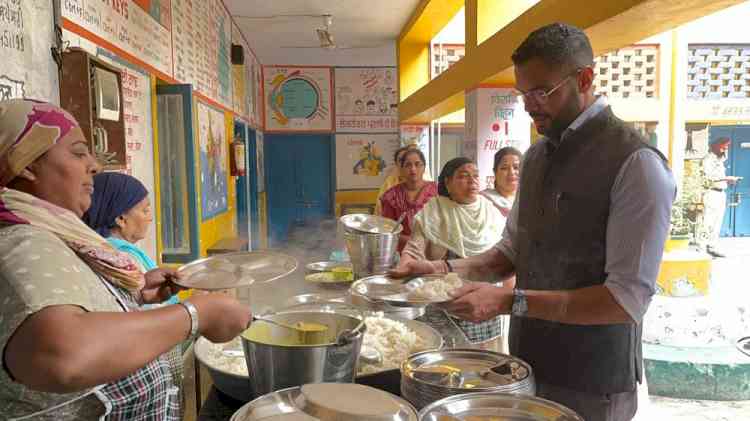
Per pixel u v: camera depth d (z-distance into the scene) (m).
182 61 4.03
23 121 0.96
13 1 1.66
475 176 2.92
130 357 0.83
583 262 1.46
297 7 6.23
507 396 1.01
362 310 1.64
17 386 0.90
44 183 1.00
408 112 7.50
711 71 5.09
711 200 7.01
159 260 3.42
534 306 1.39
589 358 1.47
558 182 1.51
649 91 4.38
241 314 1.01
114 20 2.63
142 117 3.08
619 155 1.40
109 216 1.95
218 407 1.34
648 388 4.01
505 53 3.80
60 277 0.84
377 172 10.33
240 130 7.50
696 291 4.46
